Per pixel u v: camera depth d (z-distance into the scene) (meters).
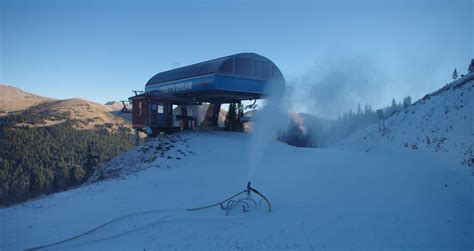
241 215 9.33
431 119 30.16
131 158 19.81
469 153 17.50
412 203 10.11
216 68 21.81
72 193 12.19
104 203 10.59
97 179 18.62
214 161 18.30
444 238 7.36
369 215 8.99
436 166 16.94
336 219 8.70
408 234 7.60
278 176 14.84
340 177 14.21
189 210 9.88
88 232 8.06
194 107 27.73
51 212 9.72
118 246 7.16
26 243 7.41
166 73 29.83
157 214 9.48
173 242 7.32
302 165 17.45
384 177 14.10
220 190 12.41
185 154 18.88
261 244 7.12
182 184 13.30
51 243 7.39
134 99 25.34
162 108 24.92
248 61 22.97
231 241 7.32
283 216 9.10
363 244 7.05
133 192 12.02
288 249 6.84
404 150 26.83
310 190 12.06
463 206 9.74
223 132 25.45
